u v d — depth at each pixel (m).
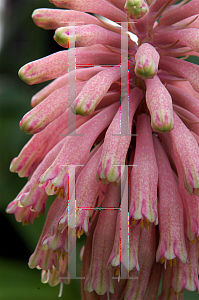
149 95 0.22
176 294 0.24
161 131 0.22
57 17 0.24
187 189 0.22
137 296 0.23
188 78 0.23
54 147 0.24
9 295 0.36
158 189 0.24
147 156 0.23
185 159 0.22
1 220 0.39
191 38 0.23
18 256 0.39
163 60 0.24
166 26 0.24
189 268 0.23
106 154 0.22
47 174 0.23
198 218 0.23
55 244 0.23
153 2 0.24
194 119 0.24
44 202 0.24
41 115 0.23
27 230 0.39
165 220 0.23
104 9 0.24
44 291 0.36
